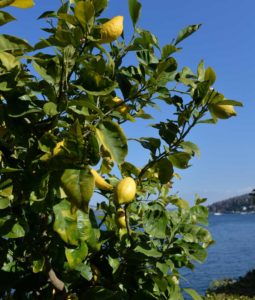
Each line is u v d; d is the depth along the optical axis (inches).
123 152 33.2
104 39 35.9
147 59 46.6
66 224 33.7
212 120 44.6
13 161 37.5
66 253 36.9
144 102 46.1
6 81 34.6
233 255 595.2
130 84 44.4
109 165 51.7
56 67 35.5
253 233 1171.3
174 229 53.4
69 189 30.0
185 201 57.7
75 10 34.6
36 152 35.4
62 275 42.1
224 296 230.2
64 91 34.9
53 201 33.9
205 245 57.6
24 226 35.8
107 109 41.8
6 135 41.4
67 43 36.0
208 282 321.7
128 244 49.2
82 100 34.3
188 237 53.4
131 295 48.0
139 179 46.6
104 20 42.4
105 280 47.5
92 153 34.0
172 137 45.1
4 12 31.6
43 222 39.2
